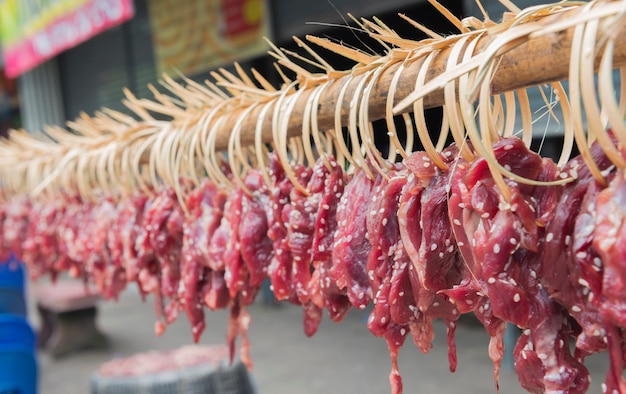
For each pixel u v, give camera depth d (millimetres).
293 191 934
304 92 913
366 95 800
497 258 695
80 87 4672
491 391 2699
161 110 1177
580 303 677
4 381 1896
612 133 670
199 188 1084
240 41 3211
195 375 2076
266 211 989
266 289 4430
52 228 1622
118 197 1357
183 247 1111
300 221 917
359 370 3133
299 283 943
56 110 4930
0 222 1948
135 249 1243
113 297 1398
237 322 1116
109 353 3818
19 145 1845
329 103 865
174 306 1195
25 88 5168
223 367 2146
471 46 717
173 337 4070
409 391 2807
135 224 1239
